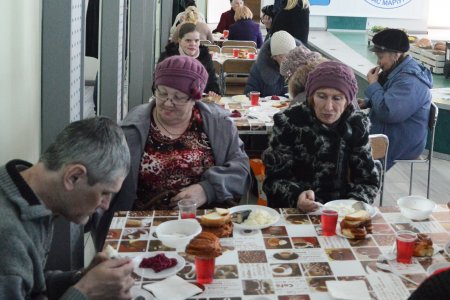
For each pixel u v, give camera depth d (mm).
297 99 3105
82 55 2508
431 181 4895
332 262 1794
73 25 2285
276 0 6137
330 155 2531
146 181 2502
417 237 1868
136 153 2477
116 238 1957
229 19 8750
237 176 2547
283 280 1680
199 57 4902
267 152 2609
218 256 1686
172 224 1992
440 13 11984
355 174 2559
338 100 2457
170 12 8445
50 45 2225
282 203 2492
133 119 2506
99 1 3619
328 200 2551
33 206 1412
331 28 10828
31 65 2178
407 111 3873
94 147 1433
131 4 4801
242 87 5844
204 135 2574
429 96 3971
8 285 1321
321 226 2070
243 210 2166
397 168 5199
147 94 5879
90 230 2506
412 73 3887
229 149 2605
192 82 2434
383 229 2057
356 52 8562
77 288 1459
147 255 1835
